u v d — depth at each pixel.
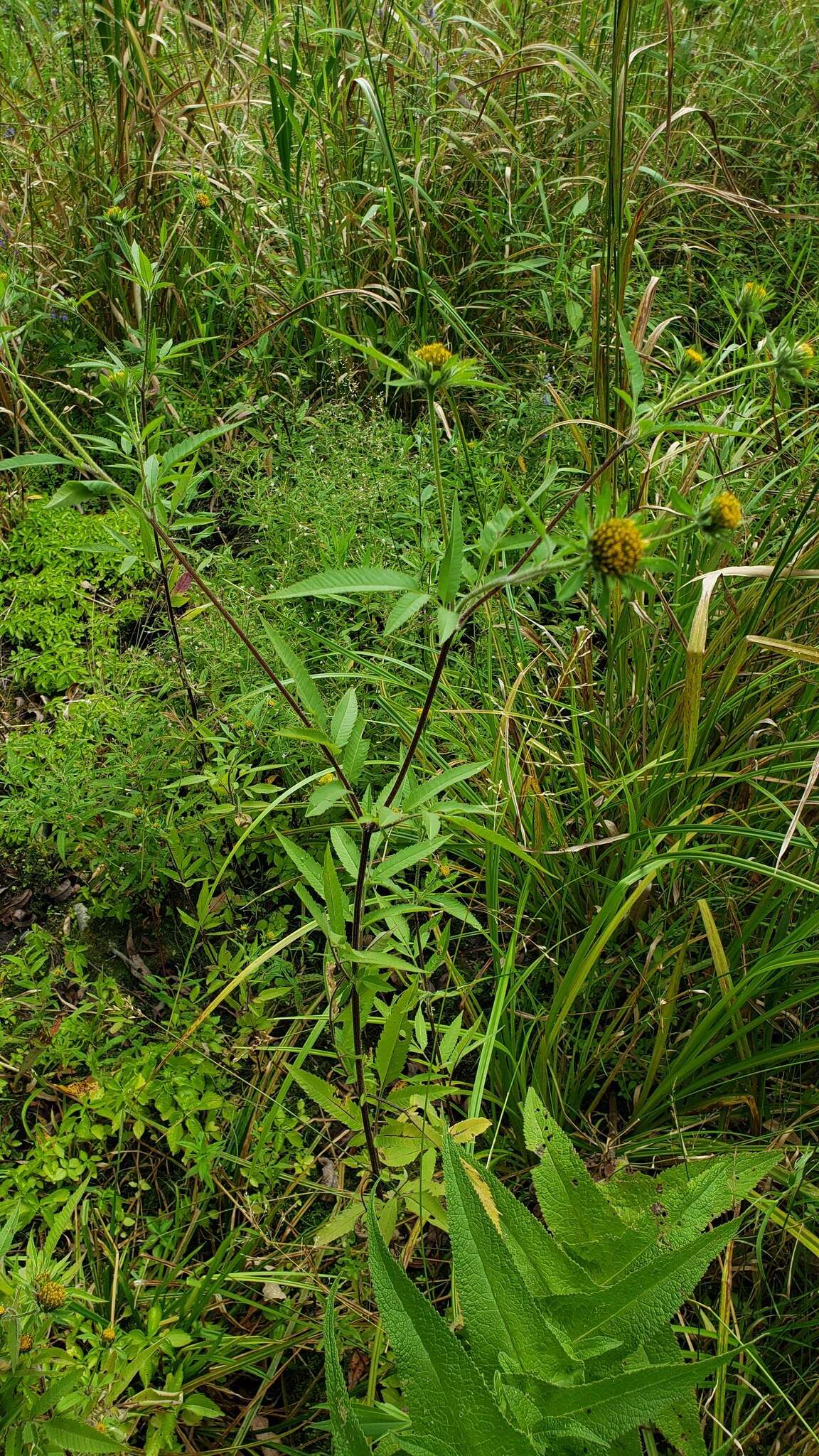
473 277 3.68
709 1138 1.92
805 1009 2.10
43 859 2.34
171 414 3.14
